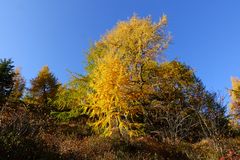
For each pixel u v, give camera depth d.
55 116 20.47
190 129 16.89
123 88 17.12
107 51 19.73
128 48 22.81
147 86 21.61
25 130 8.77
